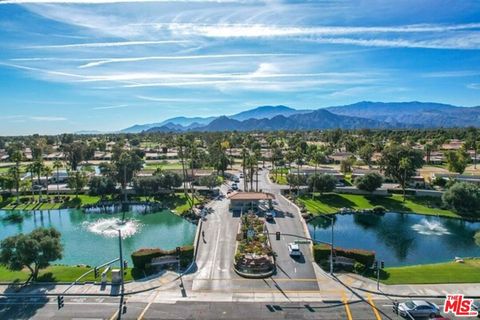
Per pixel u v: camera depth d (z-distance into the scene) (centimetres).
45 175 12169
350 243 7256
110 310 4253
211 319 4028
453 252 6769
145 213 9688
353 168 14700
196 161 14838
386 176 11819
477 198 8888
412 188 11425
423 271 5334
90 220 9119
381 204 10069
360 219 9000
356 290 4712
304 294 4600
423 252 6756
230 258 5750
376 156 16300
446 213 9325
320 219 8938
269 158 18238
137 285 4900
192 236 7738
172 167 15775
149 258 5450
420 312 3994
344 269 5353
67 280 5084
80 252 6838
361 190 10988
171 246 7131
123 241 7469
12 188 11375
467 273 5244
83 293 4694
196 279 5047
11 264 5022
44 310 4262
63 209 10156
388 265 6088
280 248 6169
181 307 4303
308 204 9925
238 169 16000
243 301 4431
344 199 10481
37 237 5291
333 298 4497
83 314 4166
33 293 4697
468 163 16338
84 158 17725
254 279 5028
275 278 5053
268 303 4378
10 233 8231
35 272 5191
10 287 4891
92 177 11438
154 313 4172
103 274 5009
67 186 12075
